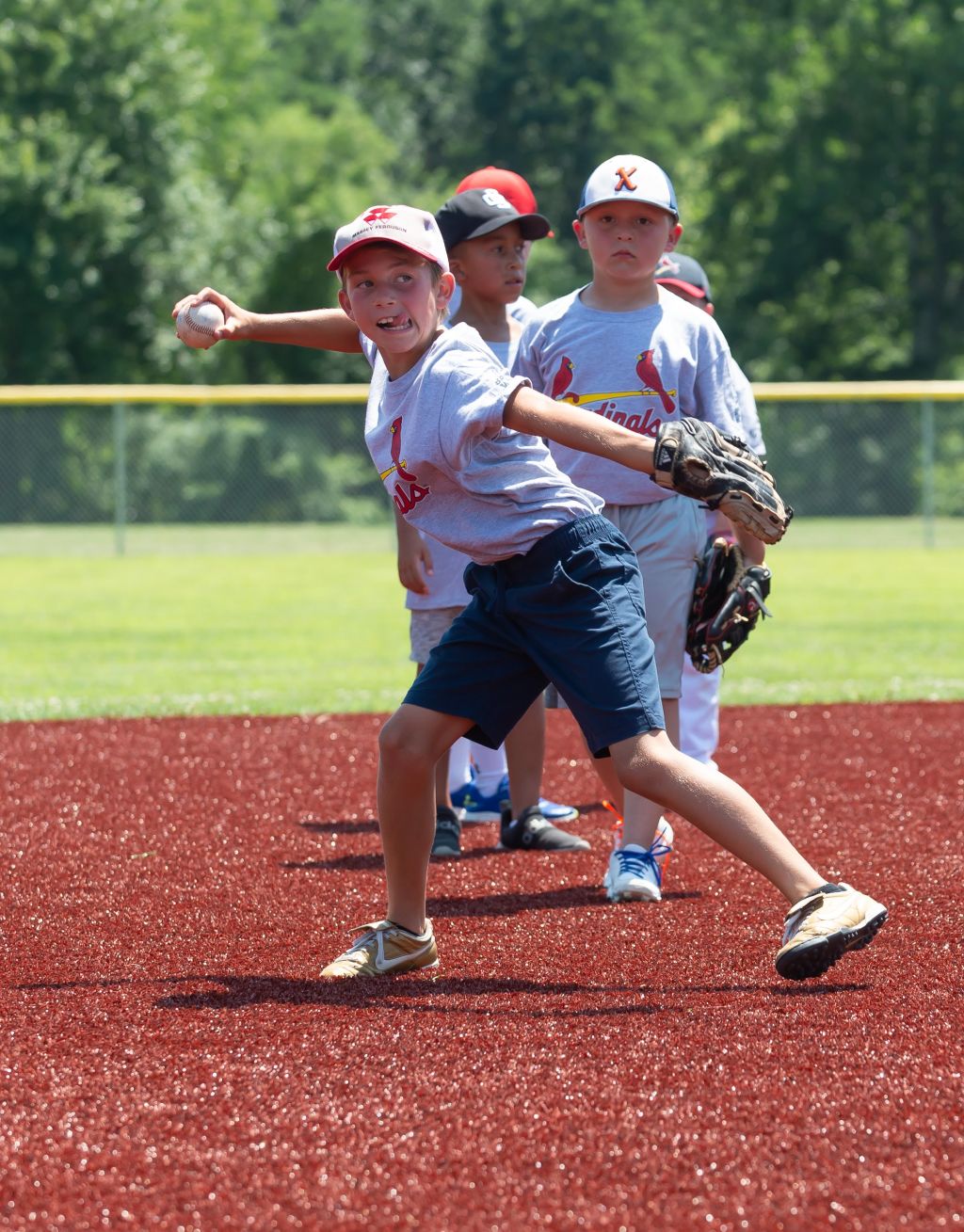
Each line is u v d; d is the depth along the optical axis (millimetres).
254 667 34594
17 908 14672
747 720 26172
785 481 93312
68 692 30438
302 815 19109
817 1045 10344
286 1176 8484
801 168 142625
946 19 143250
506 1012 11266
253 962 12836
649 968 12500
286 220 147000
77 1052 10414
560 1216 8000
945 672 32594
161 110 129750
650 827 15008
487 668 11914
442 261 11547
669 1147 8727
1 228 120125
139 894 15219
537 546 11594
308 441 91375
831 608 47281
